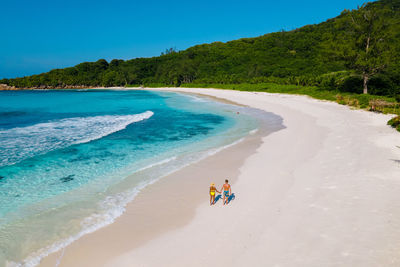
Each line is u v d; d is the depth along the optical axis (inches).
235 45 6579.7
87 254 309.3
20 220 388.5
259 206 401.1
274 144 764.6
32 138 903.1
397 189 415.5
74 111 1686.8
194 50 6894.7
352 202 385.4
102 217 395.2
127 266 285.0
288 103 1726.1
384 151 609.3
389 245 285.3
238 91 3112.7
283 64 4672.7
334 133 829.8
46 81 6540.4
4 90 5767.7
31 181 534.3
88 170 597.0
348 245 290.4
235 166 597.0
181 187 496.1
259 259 278.7
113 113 1585.9
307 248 290.7
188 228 355.3
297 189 448.8
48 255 309.7
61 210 418.0
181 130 1043.3
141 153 729.0
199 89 3981.3
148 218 388.8
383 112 1159.0
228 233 334.3
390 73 1669.5
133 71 6688.0
